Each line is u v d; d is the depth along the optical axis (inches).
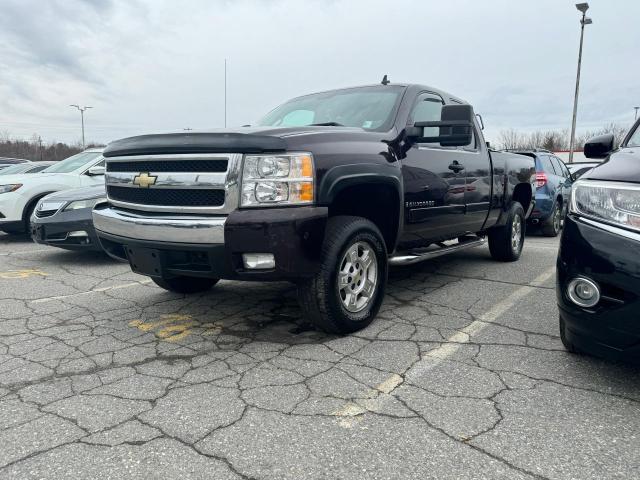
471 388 114.3
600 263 104.1
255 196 125.8
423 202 178.2
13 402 108.1
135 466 85.5
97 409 105.0
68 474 83.5
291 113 202.5
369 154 150.1
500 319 163.9
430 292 199.5
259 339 145.7
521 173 267.6
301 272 129.0
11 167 510.0
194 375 121.3
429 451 90.0
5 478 82.3
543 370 124.0
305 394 111.3
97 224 156.9
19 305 183.9
